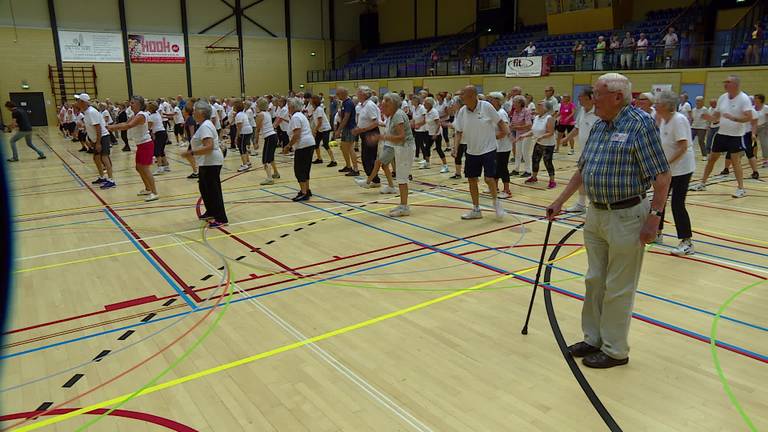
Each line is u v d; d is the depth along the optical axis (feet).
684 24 65.05
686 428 9.56
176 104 70.74
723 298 15.19
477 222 23.85
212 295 15.94
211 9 94.58
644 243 10.77
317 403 10.46
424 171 38.27
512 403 10.39
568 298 15.33
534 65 69.67
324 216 25.36
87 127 32.91
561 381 11.14
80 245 21.17
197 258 19.39
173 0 90.74
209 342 12.99
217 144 23.58
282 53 103.65
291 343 12.90
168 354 12.44
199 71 94.89
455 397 10.62
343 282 16.83
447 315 14.37
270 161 33.91
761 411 10.02
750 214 24.48
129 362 12.09
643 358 12.00
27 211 27.12
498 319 14.07
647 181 10.73
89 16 84.07
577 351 12.09
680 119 17.81
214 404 10.46
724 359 11.89
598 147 10.98
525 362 11.91
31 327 13.93
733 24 65.92
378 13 112.27
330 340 13.03
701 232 21.67
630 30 71.00
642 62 60.85
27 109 81.92
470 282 16.69
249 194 30.94
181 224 24.25
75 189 33.24
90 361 12.16
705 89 56.24
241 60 99.09
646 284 16.26
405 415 10.06
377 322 13.98
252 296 15.81
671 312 14.30
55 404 10.51
